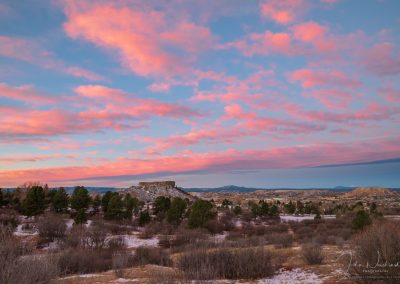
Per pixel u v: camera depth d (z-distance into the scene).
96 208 67.25
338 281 10.28
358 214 27.94
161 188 156.75
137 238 38.34
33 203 49.25
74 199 57.25
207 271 11.43
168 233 40.84
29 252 8.38
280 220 70.00
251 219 71.62
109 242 28.33
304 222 58.22
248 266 12.48
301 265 14.47
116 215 54.25
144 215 52.03
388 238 9.79
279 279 11.81
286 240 25.94
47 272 7.53
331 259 15.44
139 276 13.30
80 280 12.65
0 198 60.50
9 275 6.82
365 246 10.22
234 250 14.36
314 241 23.64
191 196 160.75
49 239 30.31
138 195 138.00
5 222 35.72
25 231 35.06
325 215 91.44
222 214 73.06
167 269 14.77
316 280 10.91
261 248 14.20
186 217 60.25
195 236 34.22
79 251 18.12
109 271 16.02
